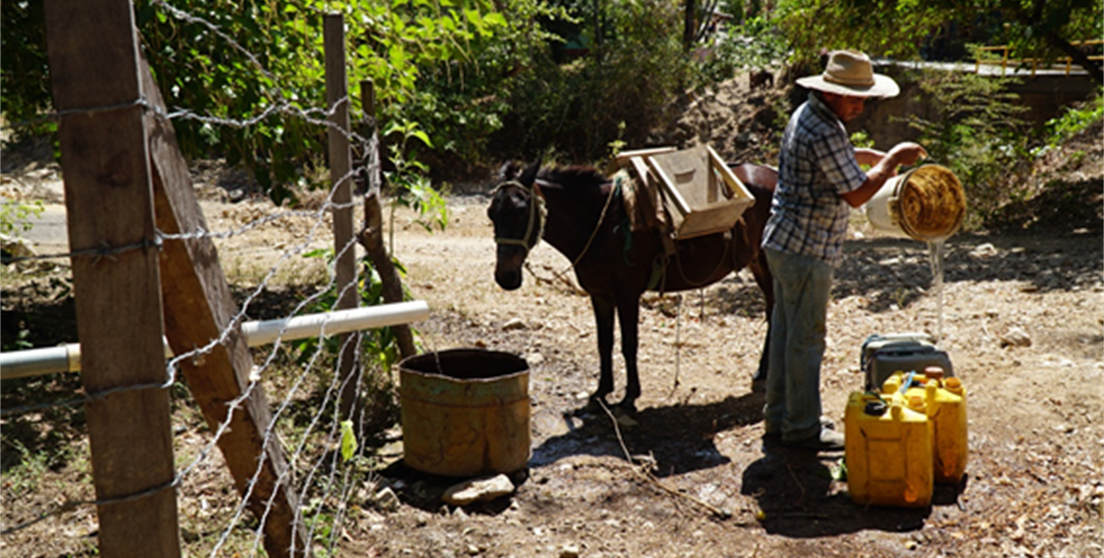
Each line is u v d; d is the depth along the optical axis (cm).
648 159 568
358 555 412
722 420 591
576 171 581
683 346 774
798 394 525
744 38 2734
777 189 521
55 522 416
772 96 2423
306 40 632
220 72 606
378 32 613
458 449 477
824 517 455
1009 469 495
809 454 525
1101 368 639
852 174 482
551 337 796
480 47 598
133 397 169
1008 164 1577
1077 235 1279
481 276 1055
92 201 161
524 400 494
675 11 2753
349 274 491
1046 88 2072
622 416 592
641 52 2408
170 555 179
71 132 158
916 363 515
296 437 516
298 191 1633
